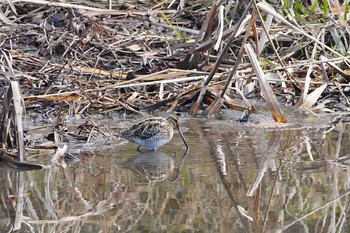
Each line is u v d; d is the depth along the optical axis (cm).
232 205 859
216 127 1253
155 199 883
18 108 1047
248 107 1343
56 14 1666
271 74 1427
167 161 1053
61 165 1041
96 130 1190
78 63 1473
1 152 1041
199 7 1716
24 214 841
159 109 1365
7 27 1594
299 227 789
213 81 1404
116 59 1489
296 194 895
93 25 1568
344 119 1286
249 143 1143
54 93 1373
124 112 1348
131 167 1026
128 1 1736
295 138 1167
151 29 1634
